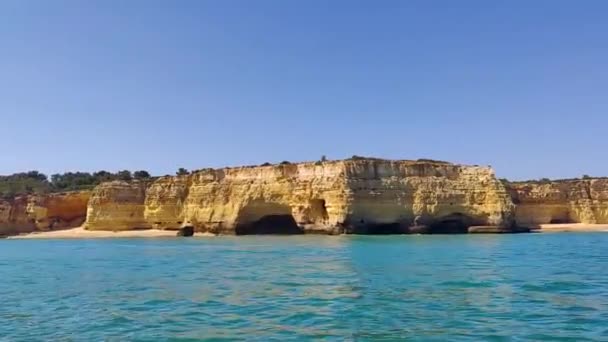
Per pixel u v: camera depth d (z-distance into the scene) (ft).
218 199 305.94
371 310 59.16
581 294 69.26
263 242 219.20
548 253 144.15
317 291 74.18
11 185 457.27
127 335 49.24
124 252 177.78
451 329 49.57
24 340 48.26
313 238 239.91
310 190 275.18
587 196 348.79
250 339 46.80
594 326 50.31
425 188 278.26
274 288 77.87
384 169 276.62
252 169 301.02
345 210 260.42
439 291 72.64
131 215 336.90
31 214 356.59
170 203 325.62
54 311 62.80
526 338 45.96
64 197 369.71
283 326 51.75
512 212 287.07
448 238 230.48
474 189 285.84
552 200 345.51
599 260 121.60
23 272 112.57
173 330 50.90
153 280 92.48
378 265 111.55
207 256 149.38
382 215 268.21
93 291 79.51
